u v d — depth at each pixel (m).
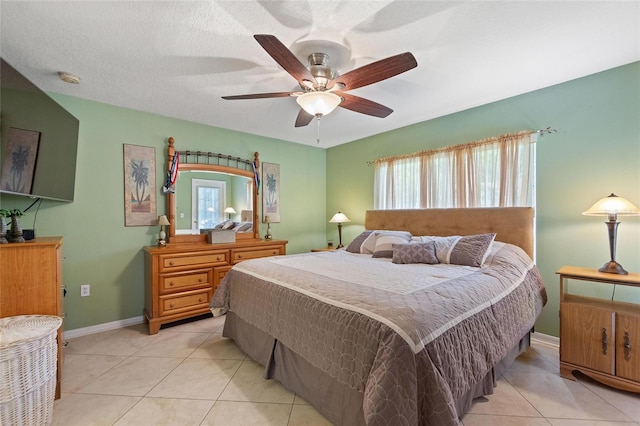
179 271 3.09
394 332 1.28
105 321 3.04
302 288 1.88
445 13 1.66
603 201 2.12
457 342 1.41
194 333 2.95
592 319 2.00
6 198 2.54
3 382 1.41
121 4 1.56
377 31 1.81
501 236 2.81
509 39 1.91
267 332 2.07
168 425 1.63
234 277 2.58
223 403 1.83
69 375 2.15
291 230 4.64
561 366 2.11
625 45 1.99
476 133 3.12
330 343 1.54
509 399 1.84
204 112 3.27
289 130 3.98
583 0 1.56
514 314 1.92
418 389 1.22
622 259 2.30
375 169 4.11
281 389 1.99
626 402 1.81
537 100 2.71
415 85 2.59
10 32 1.79
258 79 2.45
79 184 2.88
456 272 2.17
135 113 3.21
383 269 2.32
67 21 1.69
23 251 1.83
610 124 2.34
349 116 3.41
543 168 2.68
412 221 3.52
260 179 4.26
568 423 1.63
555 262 2.62
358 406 1.45
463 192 3.16
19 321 1.75
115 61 2.15
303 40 1.90
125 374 2.17
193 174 3.62
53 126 2.34
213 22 1.72
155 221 3.35
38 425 1.56
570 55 2.12
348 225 4.65
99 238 3.00
